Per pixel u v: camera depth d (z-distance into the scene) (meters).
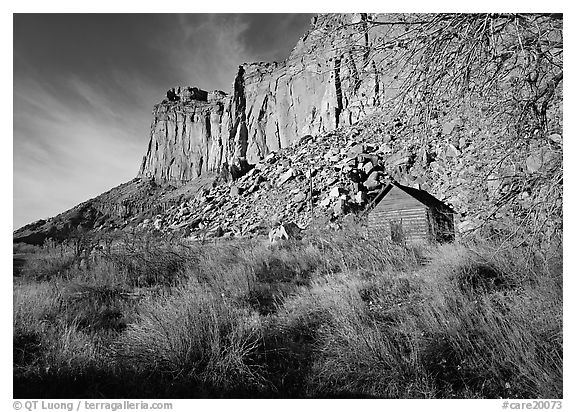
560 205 2.50
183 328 3.76
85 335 4.21
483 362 3.24
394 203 15.75
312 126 76.81
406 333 3.63
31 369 3.37
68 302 5.81
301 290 5.97
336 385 3.36
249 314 4.79
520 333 3.29
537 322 3.40
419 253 7.48
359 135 51.22
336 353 3.70
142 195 109.00
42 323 4.45
